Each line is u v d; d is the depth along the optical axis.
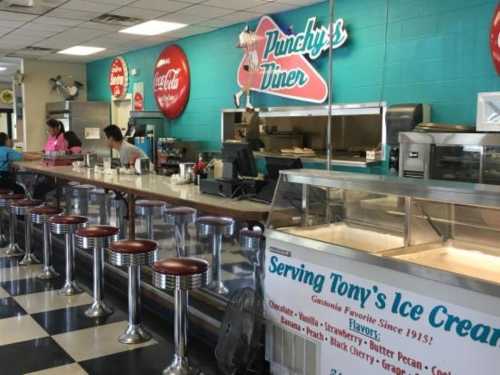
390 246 2.60
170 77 8.96
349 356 2.53
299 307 2.80
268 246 3.00
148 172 5.60
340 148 6.36
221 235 3.92
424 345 2.19
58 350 3.51
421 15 5.16
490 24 4.60
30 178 6.90
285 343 2.91
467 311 2.04
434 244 2.63
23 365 3.28
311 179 2.91
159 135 9.23
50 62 11.55
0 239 6.74
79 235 4.12
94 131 11.00
